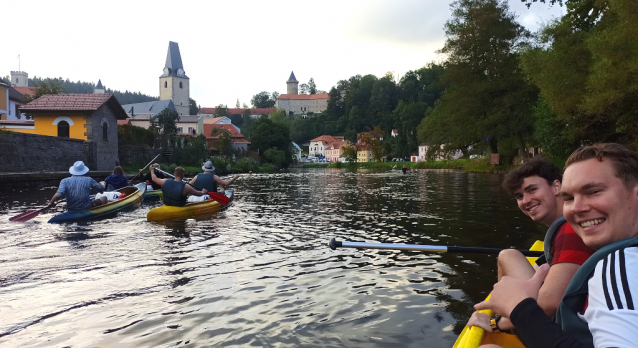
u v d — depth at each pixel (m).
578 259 1.78
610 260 1.28
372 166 84.75
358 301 4.02
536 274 1.97
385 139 110.75
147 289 4.42
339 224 8.77
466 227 8.23
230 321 3.56
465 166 47.56
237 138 84.44
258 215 10.25
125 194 12.48
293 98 182.12
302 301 4.04
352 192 17.86
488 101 33.72
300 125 152.25
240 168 53.81
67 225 8.55
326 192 17.98
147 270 5.14
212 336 3.27
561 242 1.89
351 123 141.50
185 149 45.03
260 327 3.43
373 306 3.88
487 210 10.95
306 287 4.48
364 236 7.39
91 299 4.11
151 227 8.34
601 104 15.49
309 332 3.32
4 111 42.88
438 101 40.84
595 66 15.37
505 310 1.78
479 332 2.15
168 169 37.22
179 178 10.02
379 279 4.75
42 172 22.73
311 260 5.65
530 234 7.42
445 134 37.16
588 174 1.42
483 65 34.12
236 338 3.23
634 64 13.79
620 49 14.60
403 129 104.56
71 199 9.31
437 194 16.30
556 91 18.28
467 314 3.66
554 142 21.42
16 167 21.44
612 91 14.75
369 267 5.26
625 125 15.88
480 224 8.59
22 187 19.16
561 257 1.84
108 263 5.48
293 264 5.44
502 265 2.39
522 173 2.38
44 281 4.69
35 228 8.16
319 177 35.97
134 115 80.69
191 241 6.94
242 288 4.44
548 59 19.23
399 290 4.35
